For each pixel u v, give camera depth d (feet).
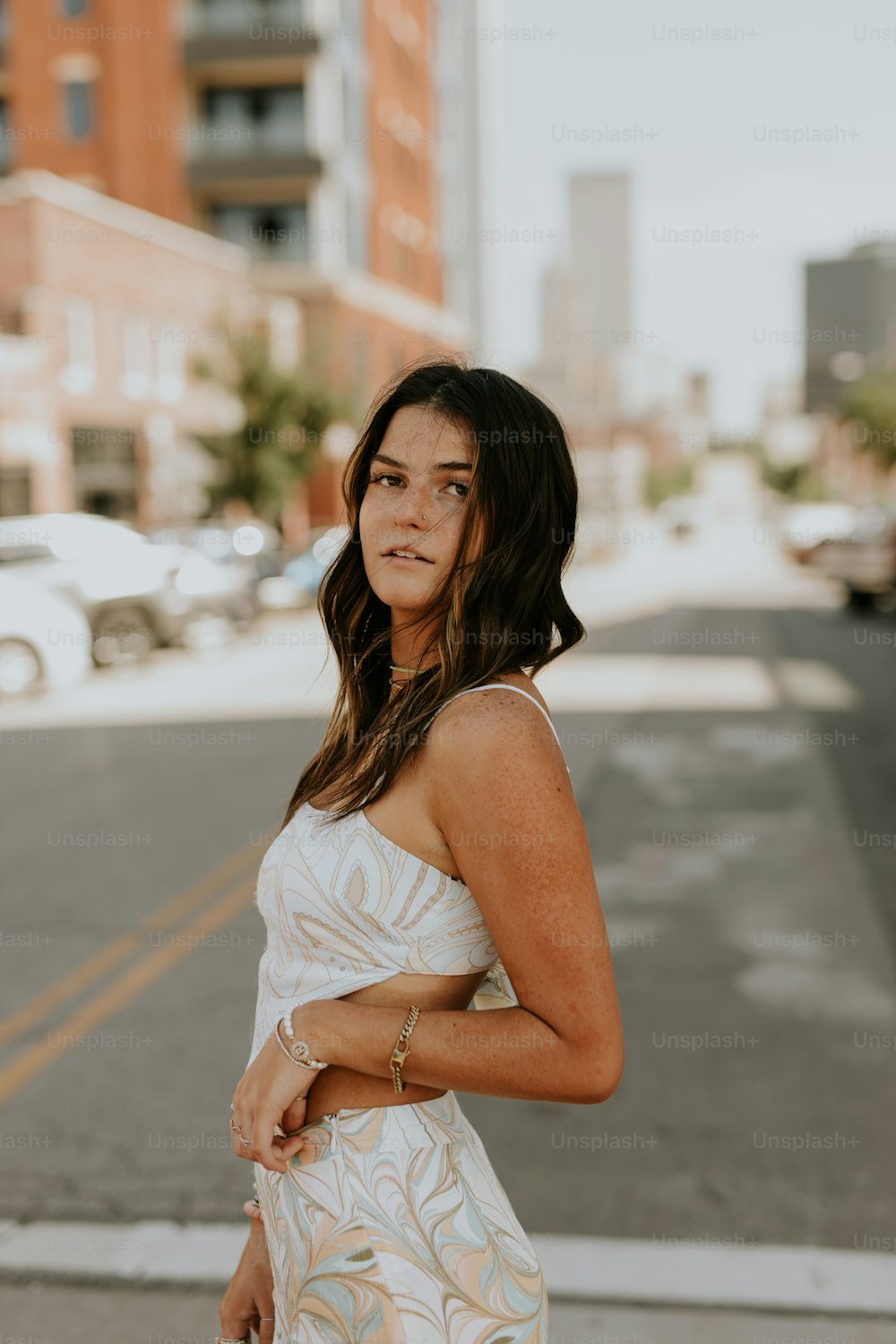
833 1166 10.43
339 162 112.57
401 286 137.69
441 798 3.99
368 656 4.88
